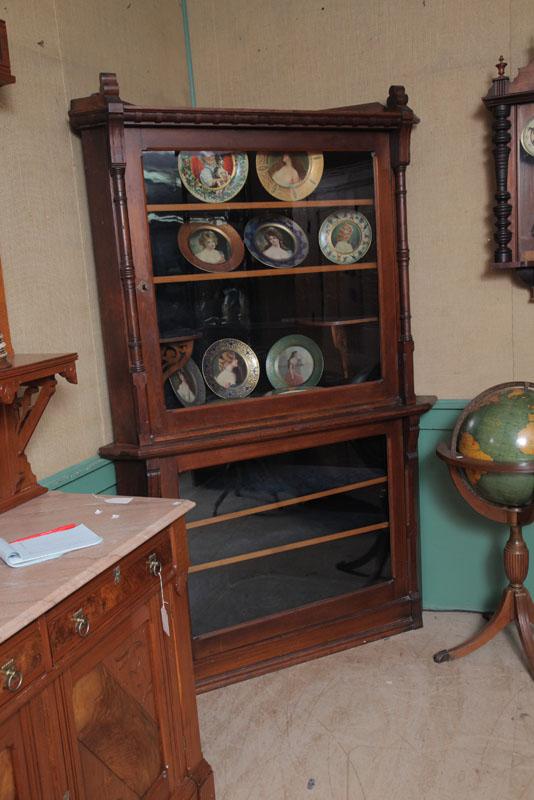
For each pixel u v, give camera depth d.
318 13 2.83
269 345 2.59
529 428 2.33
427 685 2.56
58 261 2.25
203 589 2.60
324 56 2.86
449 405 2.92
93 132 2.27
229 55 2.98
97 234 2.36
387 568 2.93
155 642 1.79
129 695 1.69
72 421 2.33
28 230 2.12
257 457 2.60
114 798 1.62
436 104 2.76
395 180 2.65
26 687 1.33
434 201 2.83
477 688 2.52
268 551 2.70
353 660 2.75
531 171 2.63
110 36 2.53
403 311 2.71
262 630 2.71
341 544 2.82
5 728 1.29
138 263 2.33
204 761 2.03
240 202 2.48
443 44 2.71
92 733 1.55
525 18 2.60
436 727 2.33
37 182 2.16
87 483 2.36
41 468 2.20
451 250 2.84
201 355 2.49
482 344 2.86
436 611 3.11
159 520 1.75
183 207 2.39
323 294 2.64
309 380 2.66
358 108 2.59
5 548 1.58
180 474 2.48
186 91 3.04
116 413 2.47
